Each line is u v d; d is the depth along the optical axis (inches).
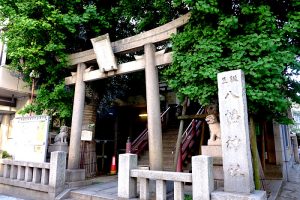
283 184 343.6
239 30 237.5
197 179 187.2
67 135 394.0
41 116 331.3
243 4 229.6
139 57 314.5
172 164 396.5
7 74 413.7
